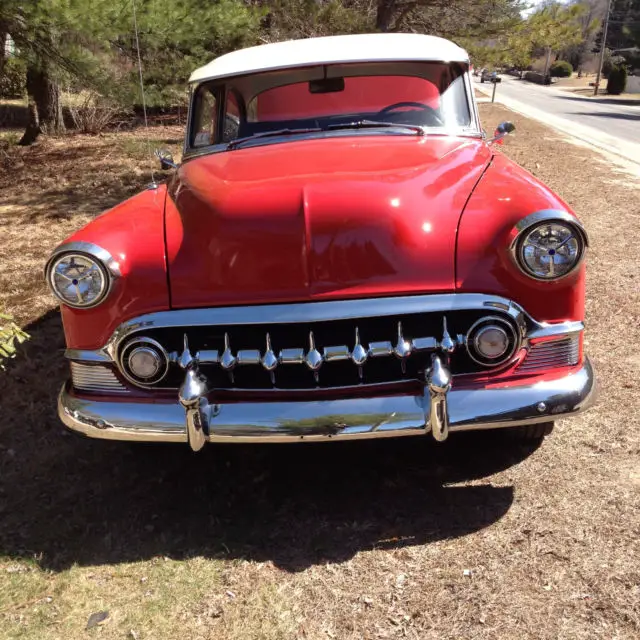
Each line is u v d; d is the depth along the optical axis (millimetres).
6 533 2676
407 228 2467
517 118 20891
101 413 2572
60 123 13930
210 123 3746
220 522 2709
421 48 3607
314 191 2578
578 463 2922
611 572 2307
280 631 2170
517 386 2479
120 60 10781
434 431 2420
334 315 2395
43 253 6223
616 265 5613
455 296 2416
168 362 2518
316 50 3662
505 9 15227
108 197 8461
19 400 3752
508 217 2463
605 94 49344
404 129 3436
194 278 2494
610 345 4047
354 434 2408
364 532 2602
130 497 2896
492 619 2154
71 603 2316
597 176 10047
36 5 8148
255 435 2436
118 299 2514
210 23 9797
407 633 2131
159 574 2434
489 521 2607
